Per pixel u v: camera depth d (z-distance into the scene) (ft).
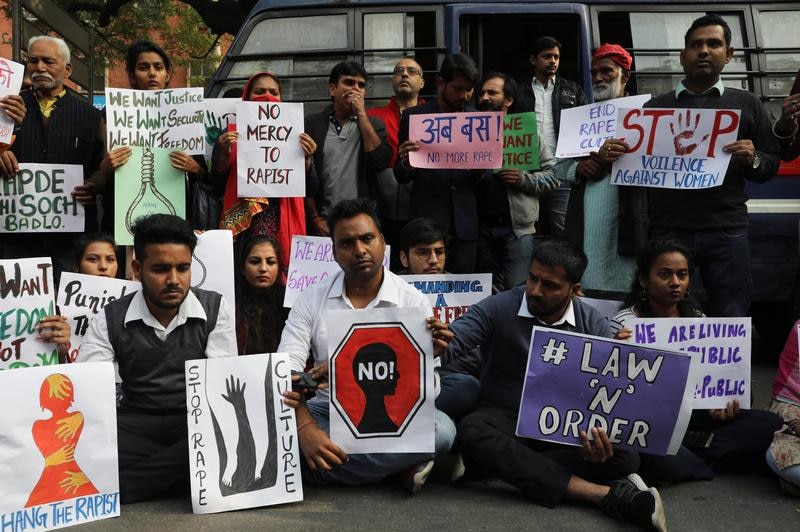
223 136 16.78
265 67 20.06
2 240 17.25
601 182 17.31
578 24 20.35
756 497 12.01
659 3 20.54
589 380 11.66
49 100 17.47
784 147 16.12
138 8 54.75
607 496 11.02
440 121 17.25
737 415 13.20
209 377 11.46
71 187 17.02
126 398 12.43
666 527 10.78
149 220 11.82
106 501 10.99
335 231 12.27
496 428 12.10
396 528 10.61
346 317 11.65
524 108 19.31
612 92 17.87
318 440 11.60
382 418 11.63
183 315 12.28
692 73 15.79
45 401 10.75
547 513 11.20
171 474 11.64
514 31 21.21
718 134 15.43
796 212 19.80
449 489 12.23
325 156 17.94
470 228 17.67
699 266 16.11
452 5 20.01
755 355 22.99
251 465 11.43
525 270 18.06
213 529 10.54
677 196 15.78
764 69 20.53
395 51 19.95
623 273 17.12
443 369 14.33
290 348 12.57
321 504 11.53
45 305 12.66
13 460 10.48
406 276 15.96
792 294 19.84
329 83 18.53
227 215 17.22
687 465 12.51
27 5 33.01
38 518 10.53
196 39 56.85
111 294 14.55
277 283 15.83
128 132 16.80
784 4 20.81
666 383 11.65
